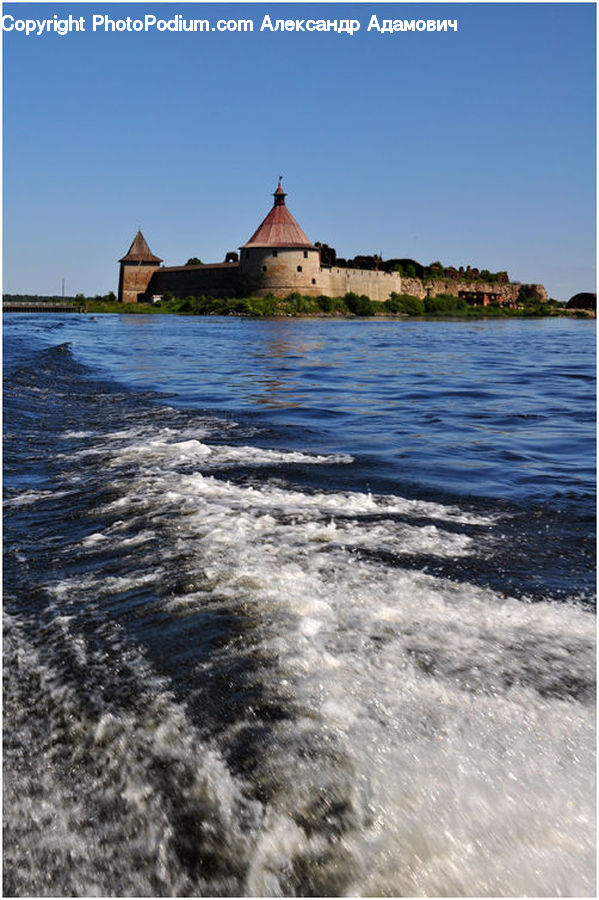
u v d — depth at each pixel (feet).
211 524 14.74
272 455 22.59
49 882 6.30
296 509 16.06
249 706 8.21
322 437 26.40
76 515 16.02
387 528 14.82
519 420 31.83
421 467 21.48
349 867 6.28
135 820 6.82
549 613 10.75
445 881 6.14
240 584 11.50
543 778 7.10
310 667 8.94
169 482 18.53
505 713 8.03
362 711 8.05
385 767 7.23
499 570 12.58
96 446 24.35
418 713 8.02
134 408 33.58
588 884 6.07
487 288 440.86
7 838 6.68
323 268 304.09
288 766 7.28
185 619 10.34
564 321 297.53
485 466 21.97
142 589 11.51
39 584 12.03
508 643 9.68
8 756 7.66
